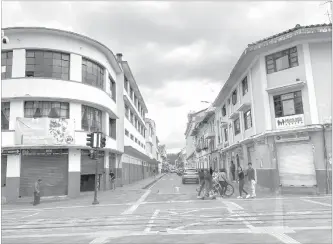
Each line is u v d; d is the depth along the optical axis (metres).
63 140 18.94
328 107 17.17
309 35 17.41
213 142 40.12
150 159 57.88
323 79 17.44
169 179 47.34
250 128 22.09
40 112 19.06
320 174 15.93
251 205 12.11
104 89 23.34
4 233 8.23
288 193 13.10
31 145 18.19
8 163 18.23
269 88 18.75
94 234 7.75
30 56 19.25
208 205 12.84
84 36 20.45
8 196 17.86
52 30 19.30
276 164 12.91
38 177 18.56
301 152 16.91
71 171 19.23
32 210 13.89
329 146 16.41
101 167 23.02
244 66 22.09
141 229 8.17
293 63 18.33
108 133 23.81
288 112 18.30
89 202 16.27
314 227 7.53
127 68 28.73
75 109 19.92
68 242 6.96
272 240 6.38
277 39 18.09
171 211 11.42
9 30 18.72
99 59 22.34
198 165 57.03
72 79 19.95
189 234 7.30
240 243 6.23
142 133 48.44
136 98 39.91
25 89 18.66
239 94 24.69
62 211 12.99
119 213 11.45
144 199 16.69
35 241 7.17
